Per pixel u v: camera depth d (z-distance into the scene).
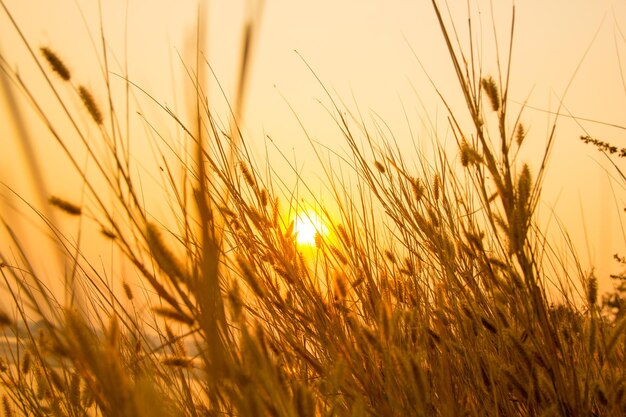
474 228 1.68
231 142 1.12
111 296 1.45
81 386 1.42
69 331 1.13
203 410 1.38
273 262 1.66
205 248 1.11
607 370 1.51
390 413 1.41
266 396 1.21
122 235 1.22
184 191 1.19
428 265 1.78
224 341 1.17
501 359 1.61
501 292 1.59
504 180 1.42
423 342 1.62
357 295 1.71
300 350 1.50
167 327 1.42
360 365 1.49
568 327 1.63
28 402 1.59
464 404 1.60
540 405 1.50
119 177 1.23
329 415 1.32
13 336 1.62
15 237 1.18
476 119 1.44
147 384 1.12
